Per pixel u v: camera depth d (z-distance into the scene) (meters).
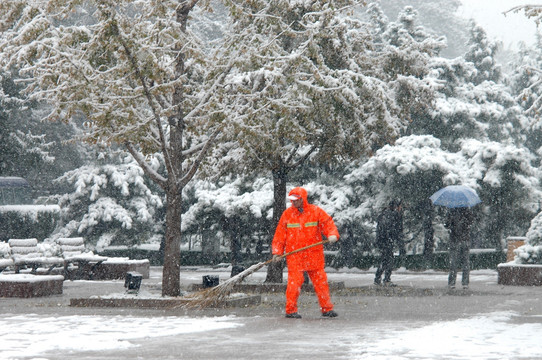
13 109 41.28
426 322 11.50
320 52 19.83
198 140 18.19
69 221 43.66
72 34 14.44
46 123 45.75
